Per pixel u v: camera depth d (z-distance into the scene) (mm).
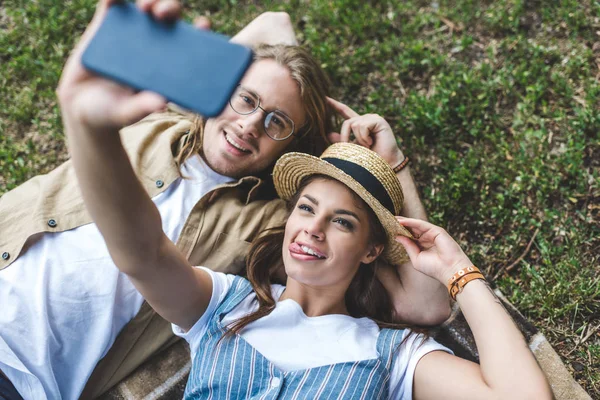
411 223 2152
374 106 3275
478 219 2945
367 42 3457
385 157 2541
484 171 3008
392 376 2049
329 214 2107
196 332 2137
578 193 2889
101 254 2344
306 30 3531
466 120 3141
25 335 2244
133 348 2457
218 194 2551
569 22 3316
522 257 2834
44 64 3506
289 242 2139
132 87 1068
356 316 2406
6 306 2242
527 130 3082
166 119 2762
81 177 1311
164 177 2518
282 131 2514
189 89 1058
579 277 2691
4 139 3307
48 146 3318
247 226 2518
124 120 1104
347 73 3408
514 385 1792
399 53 3445
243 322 2086
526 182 2941
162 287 1854
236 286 2215
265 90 2459
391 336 2115
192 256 2453
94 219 1429
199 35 1090
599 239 2805
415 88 3359
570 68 3193
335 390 1944
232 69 1069
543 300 2666
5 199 2490
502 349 1865
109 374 2441
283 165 2311
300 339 2092
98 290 2318
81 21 3695
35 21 3688
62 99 1128
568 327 2635
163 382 2477
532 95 3127
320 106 2625
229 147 2484
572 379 2377
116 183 1330
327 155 2264
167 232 2457
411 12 3580
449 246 2096
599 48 3250
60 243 2355
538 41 3346
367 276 2395
